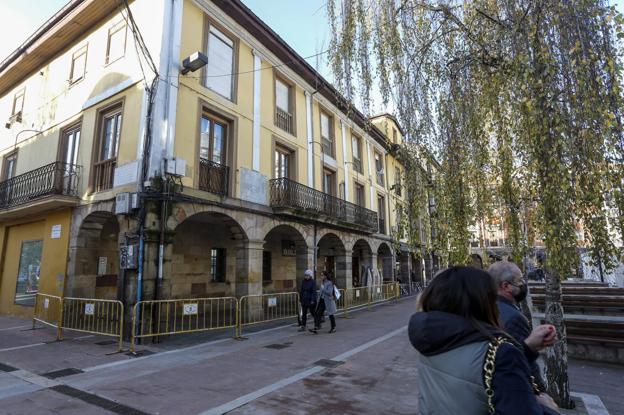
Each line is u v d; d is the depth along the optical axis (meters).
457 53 5.32
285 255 16.38
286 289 16.23
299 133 14.40
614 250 3.59
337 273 16.25
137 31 9.36
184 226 12.10
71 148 11.50
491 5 4.91
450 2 5.43
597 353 6.37
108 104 10.27
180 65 9.70
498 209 5.56
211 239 12.97
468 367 1.37
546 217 3.88
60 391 5.02
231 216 10.59
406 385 5.19
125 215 8.84
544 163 3.86
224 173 10.70
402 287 21.92
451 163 5.20
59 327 8.38
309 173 14.68
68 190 10.41
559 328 4.28
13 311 12.08
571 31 3.77
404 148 5.53
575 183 3.70
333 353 7.13
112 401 4.64
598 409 4.14
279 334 9.30
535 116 3.79
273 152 12.77
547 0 3.90
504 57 4.58
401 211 5.51
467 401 1.35
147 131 8.92
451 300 1.55
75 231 10.24
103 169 10.12
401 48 5.60
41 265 11.20
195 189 9.65
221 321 11.26
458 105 5.24
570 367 6.05
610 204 3.65
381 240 20.05
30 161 12.98
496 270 2.70
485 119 5.14
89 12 10.97
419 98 5.52
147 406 4.47
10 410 4.36
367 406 4.43
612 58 3.50
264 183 12.05
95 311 9.11
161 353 7.18
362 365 6.24
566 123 3.67
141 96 9.37
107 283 10.89
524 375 1.32
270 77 13.10
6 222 13.23
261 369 6.05
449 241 5.07
